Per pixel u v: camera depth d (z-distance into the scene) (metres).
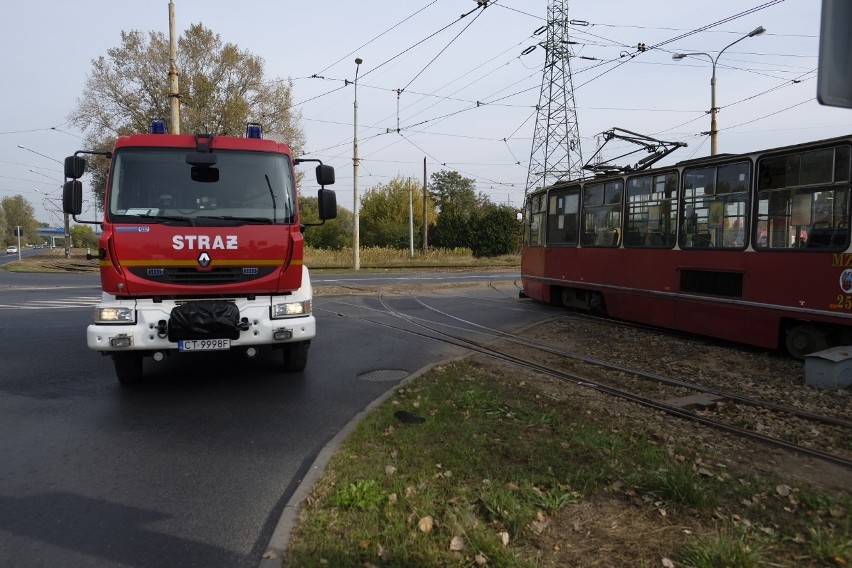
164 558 3.42
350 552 3.32
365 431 5.38
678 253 10.98
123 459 4.97
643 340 10.83
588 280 13.87
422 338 10.93
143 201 6.69
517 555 3.30
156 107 42.53
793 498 4.09
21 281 26.45
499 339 10.84
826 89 2.56
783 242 8.89
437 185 93.12
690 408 6.68
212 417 6.13
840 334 8.28
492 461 4.66
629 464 4.64
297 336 6.94
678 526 3.66
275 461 4.92
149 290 6.47
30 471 4.71
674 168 11.16
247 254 6.72
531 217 16.98
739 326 9.63
